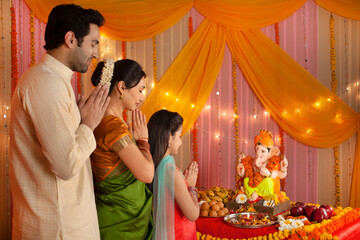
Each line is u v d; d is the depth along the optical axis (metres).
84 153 1.27
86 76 4.07
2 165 3.72
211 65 4.08
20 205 1.32
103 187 1.52
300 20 4.07
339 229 2.17
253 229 2.16
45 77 1.26
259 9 4.01
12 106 1.32
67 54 1.34
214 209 2.45
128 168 1.53
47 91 1.23
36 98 1.23
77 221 1.33
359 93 4.00
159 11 4.06
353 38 4.01
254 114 4.12
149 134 1.83
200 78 4.10
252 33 4.07
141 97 1.66
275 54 4.02
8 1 3.80
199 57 4.10
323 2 4.01
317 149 4.01
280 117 4.00
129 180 1.54
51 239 1.29
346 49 4.02
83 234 1.34
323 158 4.01
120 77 1.58
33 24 3.87
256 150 2.54
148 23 4.06
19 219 1.32
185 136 4.18
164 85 4.12
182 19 4.17
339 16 4.04
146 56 4.20
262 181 2.50
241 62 4.08
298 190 4.03
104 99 1.39
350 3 3.95
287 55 4.01
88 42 1.36
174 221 1.78
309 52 4.06
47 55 1.35
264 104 4.05
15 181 1.32
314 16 4.05
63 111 1.24
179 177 1.78
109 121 1.52
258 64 4.05
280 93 4.00
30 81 1.25
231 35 4.10
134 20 4.05
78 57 1.36
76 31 1.32
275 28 4.09
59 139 1.21
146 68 4.20
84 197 1.36
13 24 3.79
